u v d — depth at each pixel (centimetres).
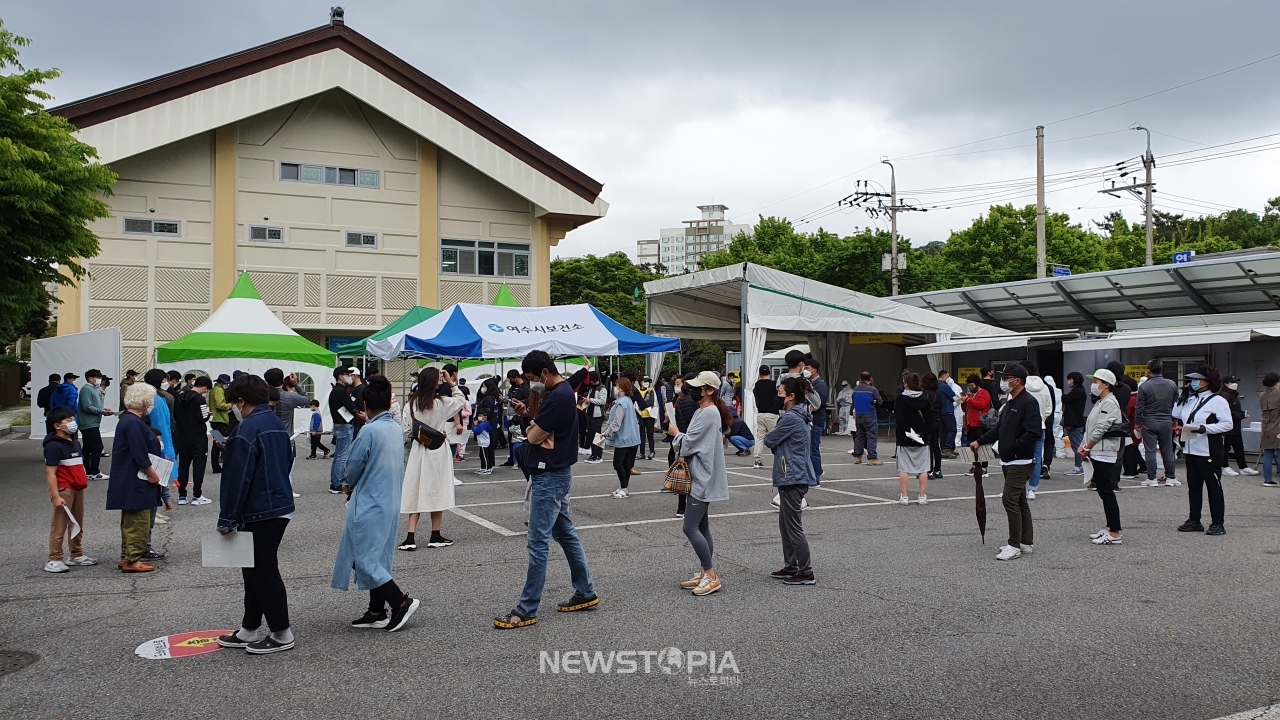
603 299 5112
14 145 1280
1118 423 828
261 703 431
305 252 2720
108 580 700
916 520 973
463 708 425
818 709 424
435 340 1499
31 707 426
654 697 440
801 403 691
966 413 1419
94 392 1394
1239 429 1466
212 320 2108
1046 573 707
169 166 2562
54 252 1447
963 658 497
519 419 1485
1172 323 2086
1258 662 489
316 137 2747
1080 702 432
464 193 2964
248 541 501
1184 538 860
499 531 915
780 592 649
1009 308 2616
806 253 4228
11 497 1172
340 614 595
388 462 557
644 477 1391
